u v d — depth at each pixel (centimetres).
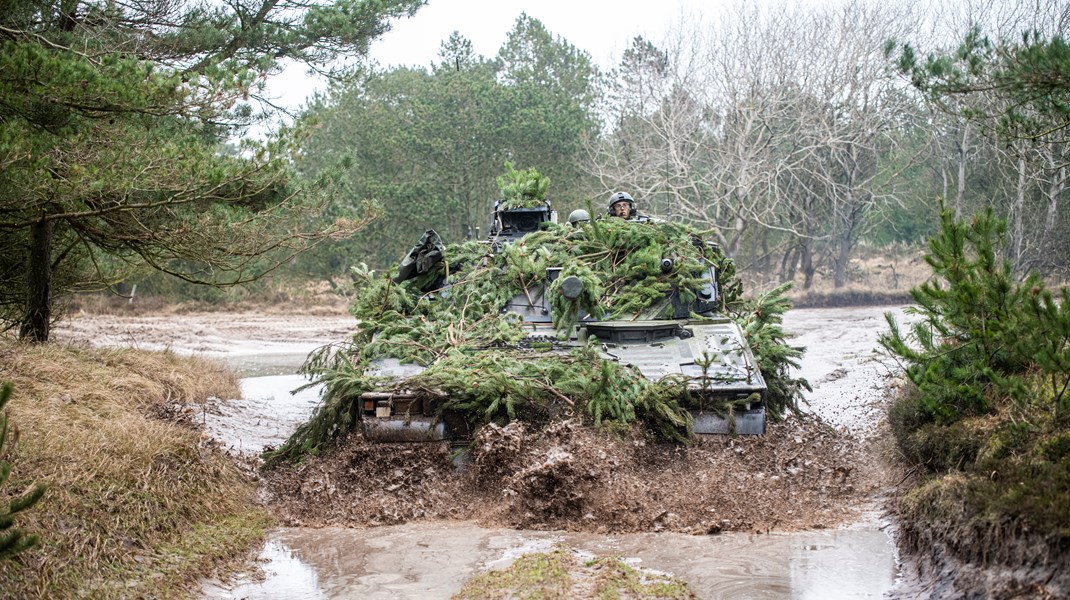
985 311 825
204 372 1476
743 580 675
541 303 1125
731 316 1191
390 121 4056
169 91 1026
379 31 1691
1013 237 3344
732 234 3881
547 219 1325
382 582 687
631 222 1189
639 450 889
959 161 3784
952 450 804
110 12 1314
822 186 4316
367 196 3909
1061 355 723
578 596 621
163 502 779
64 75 982
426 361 988
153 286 3438
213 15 1485
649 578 672
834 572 691
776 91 3700
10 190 1015
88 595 611
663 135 3756
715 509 828
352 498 877
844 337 2466
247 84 1073
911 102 3606
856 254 5834
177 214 1283
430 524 830
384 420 915
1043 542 582
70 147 1035
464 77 3975
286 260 1294
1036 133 906
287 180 1186
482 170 3984
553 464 823
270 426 1237
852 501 873
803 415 1106
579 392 916
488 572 686
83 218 1183
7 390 482
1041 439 707
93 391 1064
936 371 876
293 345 2455
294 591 673
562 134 3934
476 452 890
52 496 704
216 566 713
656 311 1097
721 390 923
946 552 657
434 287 1192
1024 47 841
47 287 1295
